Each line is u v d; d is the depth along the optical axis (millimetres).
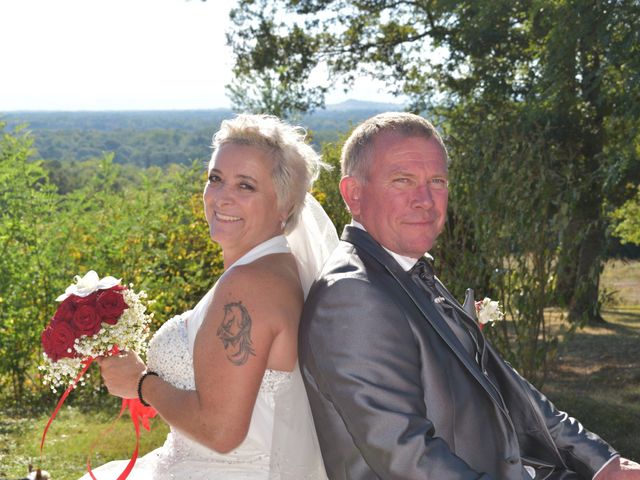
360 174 2424
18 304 8758
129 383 2582
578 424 2729
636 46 9000
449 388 2252
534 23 10961
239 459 2475
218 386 2334
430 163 2369
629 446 6359
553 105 10172
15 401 8859
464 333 2477
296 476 2436
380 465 2109
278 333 2402
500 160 6789
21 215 9164
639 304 19469
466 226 7055
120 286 2633
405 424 2094
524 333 6766
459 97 14031
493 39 12602
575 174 10359
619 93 9734
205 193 2607
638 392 8508
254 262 2494
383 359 2160
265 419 2453
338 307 2203
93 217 9938
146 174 10375
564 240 6688
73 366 2559
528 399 2578
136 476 2725
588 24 8922
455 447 2260
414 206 2350
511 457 2287
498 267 6738
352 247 2393
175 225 9742
